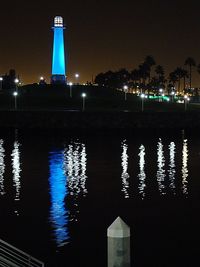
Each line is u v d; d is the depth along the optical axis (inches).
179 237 1652.3
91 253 1489.9
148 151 4384.8
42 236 1664.6
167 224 1822.1
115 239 537.6
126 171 3230.8
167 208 2092.8
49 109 7209.6
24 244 1579.7
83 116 6747.1
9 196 2384.4
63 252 1502.2
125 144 4987.7
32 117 6683.1
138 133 6274.6
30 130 6451.8
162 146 4800.7
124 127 6796.3
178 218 1910.7
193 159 3838.6
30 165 3506.4
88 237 1649.9
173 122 6963.6
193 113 7081.7
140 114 6879.9
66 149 4530.0
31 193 2466.8
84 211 2041.1
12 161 3730.3
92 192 2493.8
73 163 3629.4
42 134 6033.5
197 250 1514.5
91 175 3073.3
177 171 3238.2
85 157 3971.5
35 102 7632.9
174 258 1446.9
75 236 1663.4
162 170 3280.0
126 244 538.3
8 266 925.2
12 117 6678.2
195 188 2588.6
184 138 5693.9
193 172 3186.5
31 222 1852.9
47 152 4301.2
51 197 2356.1
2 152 4293.8
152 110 7485.2
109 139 5521.7
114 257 538.6
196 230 1734.7
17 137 5679.1
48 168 3371.1
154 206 2137.1
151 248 1540.4
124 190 2546.8
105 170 3282.5
